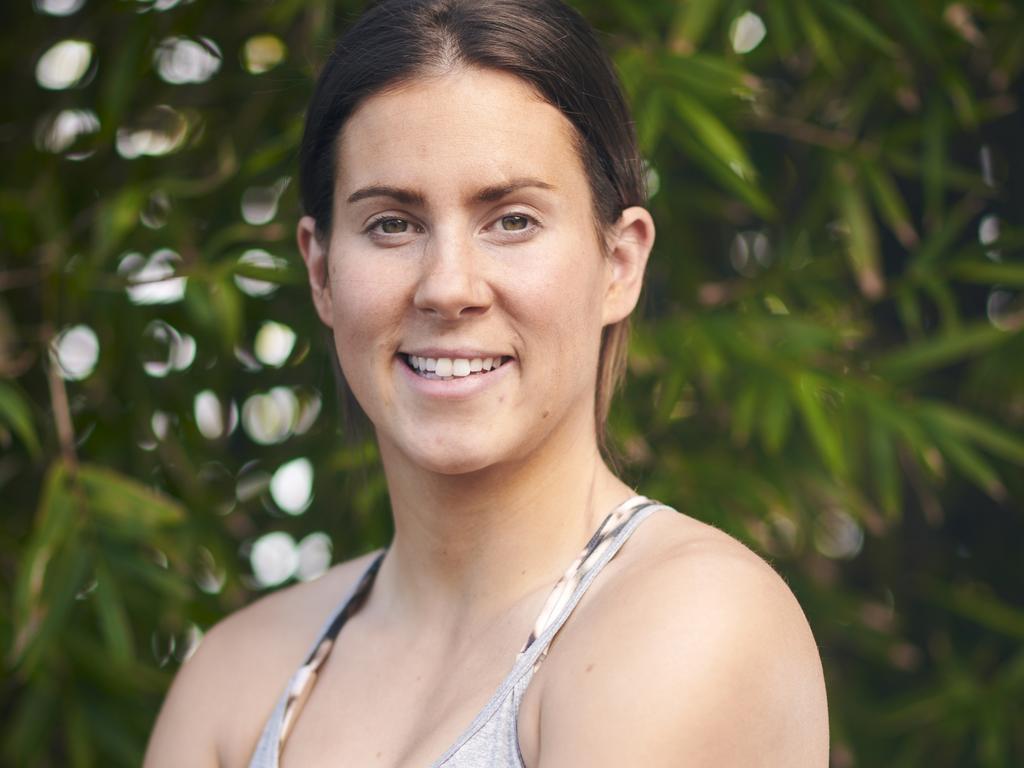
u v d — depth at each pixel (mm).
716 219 2945
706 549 1109
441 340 1179
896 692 3023
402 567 1321
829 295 2689
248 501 2652
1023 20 2666
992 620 2855
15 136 2613
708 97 2252
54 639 2295
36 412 2504
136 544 2342
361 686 1284
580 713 1029
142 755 2346
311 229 1374
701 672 1020
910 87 2668
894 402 2447
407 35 1203
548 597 1176
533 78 1187
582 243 1216
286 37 2510
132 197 2258
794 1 2395
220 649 1425
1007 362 2740
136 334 2459
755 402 2342
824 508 2826
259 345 2639
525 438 1202
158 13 2445
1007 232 2680
